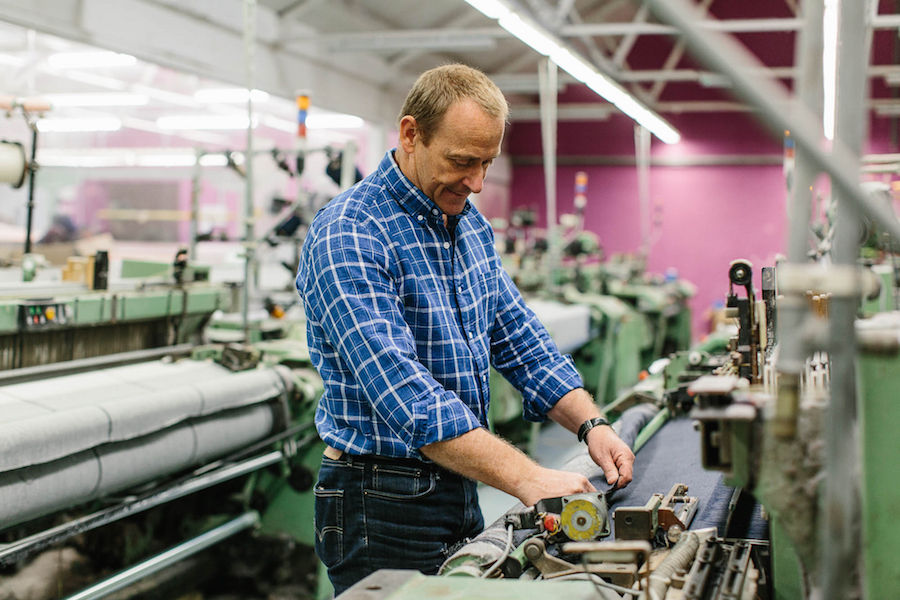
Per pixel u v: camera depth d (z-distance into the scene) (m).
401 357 1.24
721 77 0.62
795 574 1.00
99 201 9.45
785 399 0.70
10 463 1.90
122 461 2.24
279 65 6.20
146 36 4.85
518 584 0.92
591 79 4.87
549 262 6.02
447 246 1.43
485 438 1.23
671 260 10.90
